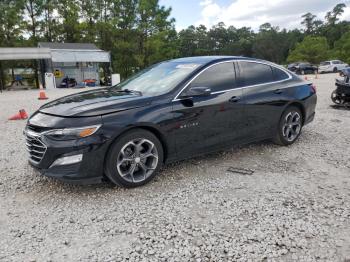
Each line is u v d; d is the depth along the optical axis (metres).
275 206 3.46
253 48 106.75
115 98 4.04
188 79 4.36
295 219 3.19
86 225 3.15
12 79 35.75
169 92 4.18
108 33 37.00
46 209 3.48
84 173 3.57
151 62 36.97
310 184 4.05
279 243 2.80
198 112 4.32
